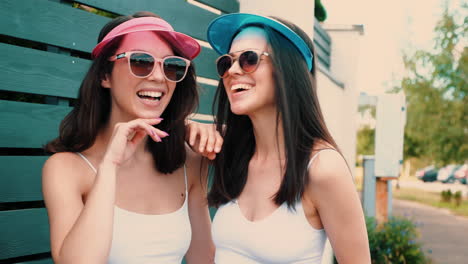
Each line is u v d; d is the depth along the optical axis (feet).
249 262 5.43
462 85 56.54
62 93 7.33
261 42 5.53
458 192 56.49
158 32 5.42
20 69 6.78
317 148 5.32
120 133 4.82
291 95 5.40
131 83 5.29
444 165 61.05
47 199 5.03
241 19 5.76
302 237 5.29
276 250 5.26
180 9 9.63
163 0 9.23
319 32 18.56
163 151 5.92
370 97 22.56
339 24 22.22
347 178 5.11
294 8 10.96
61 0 7.43
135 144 5.06
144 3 8.79
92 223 4.36
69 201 4.98
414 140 61.05
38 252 7.07
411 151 62.64
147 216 5.56
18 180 6.80
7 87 6.63
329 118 18.83
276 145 5.77
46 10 7.11
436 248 26.58
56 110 7.30
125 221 5.41
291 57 5.49
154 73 5.25
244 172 5.96
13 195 6.73
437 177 84.69
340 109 21.95
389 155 21.67
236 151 6.09
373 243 19.01
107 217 4.45
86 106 5.43
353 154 22.30
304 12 10.90
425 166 91.09
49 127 7.19
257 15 5.45
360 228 5.18
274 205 5.46
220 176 6.03
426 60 59.47
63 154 5.34
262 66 5.43
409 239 19.79
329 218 5.19
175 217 5.81
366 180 22.30
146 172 5.89
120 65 5.30
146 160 5.93
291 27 5.59
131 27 5.25
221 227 5.73
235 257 5.53
